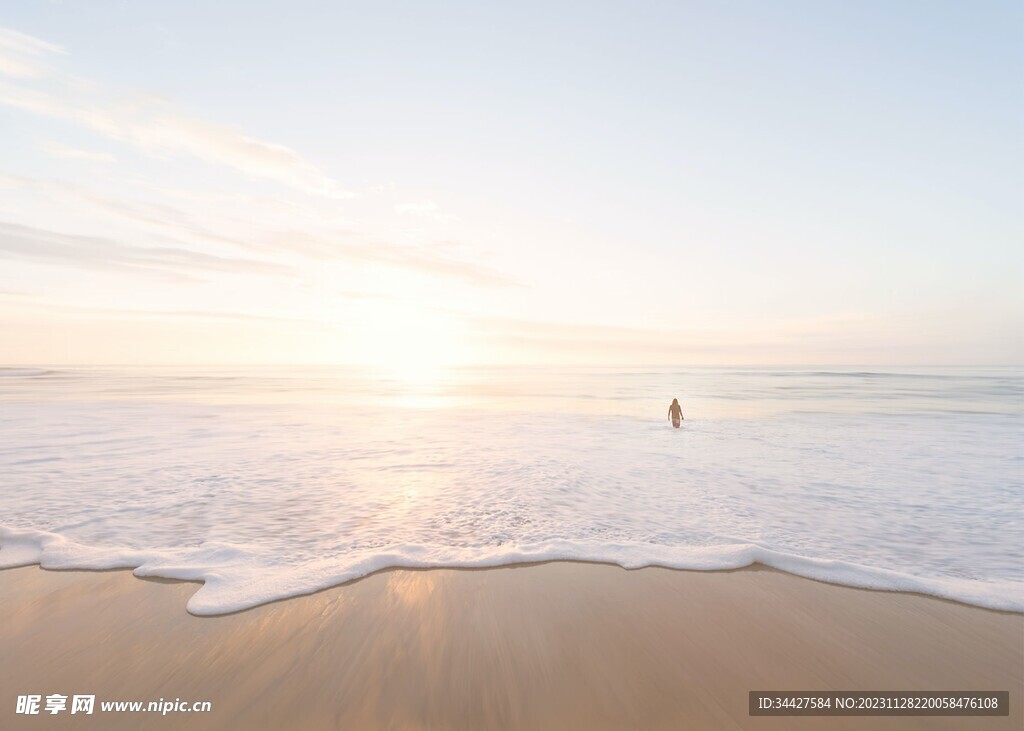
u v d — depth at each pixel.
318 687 3.36
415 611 4.45
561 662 3.66
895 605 4.67
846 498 8.80
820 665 3.67
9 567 5.41
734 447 14.36
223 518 7.43
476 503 8.34
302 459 12.19
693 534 6.82
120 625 4.15
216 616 4.31
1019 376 75.75
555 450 13.77
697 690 3.35
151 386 47.66
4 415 20.97
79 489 9.08
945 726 3.02
